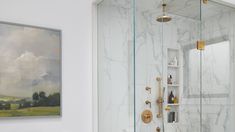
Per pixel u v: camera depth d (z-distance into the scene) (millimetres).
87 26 2281
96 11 2350
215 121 2525
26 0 2008
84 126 2182
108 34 2283
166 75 2160
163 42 2160
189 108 2314
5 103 1843
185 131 2254
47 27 2072
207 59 2502
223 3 2621
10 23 1913
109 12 2295
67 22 2176
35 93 1965
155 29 2123
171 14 2227
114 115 2158
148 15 2096
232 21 2715
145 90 2035
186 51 2326
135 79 2000
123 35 2156
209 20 2541
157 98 2088
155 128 2051
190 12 2371
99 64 2301
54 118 2043
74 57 2186
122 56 2145
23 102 1911
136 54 2016
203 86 2455
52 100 2033
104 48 2301
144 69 2045
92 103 2240
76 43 2207
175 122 2182
